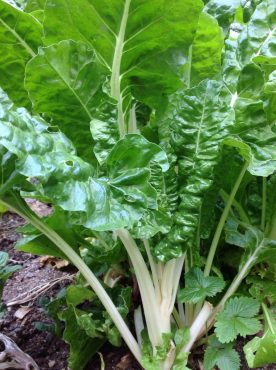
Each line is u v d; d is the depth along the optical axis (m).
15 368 0.50
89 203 0.35
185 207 0.45
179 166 0.46
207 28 0.48
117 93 0.46
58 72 0.41
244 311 0.45
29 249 0.54
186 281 0.48
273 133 0.48
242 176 0.51
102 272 0.59
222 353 0.45
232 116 0.45
